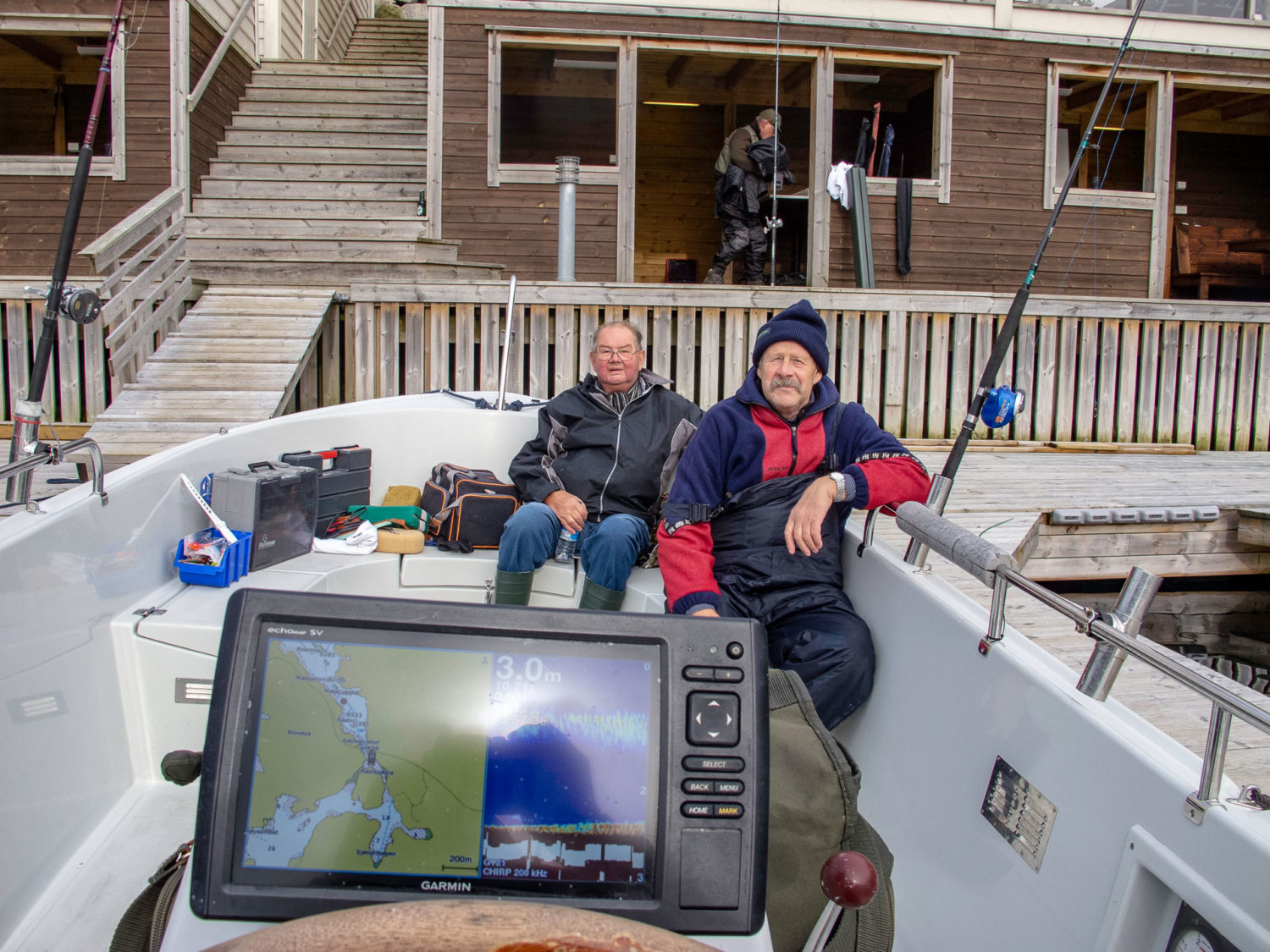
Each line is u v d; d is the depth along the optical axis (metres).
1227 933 1.07
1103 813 1.31
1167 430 6.32
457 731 0.99
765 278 9.34
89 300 1.96
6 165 7.27
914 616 1.93
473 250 7.49
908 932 1.72
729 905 0.97
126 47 7.13
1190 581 4.86
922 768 1.80
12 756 1.60
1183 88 8.46
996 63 7.97
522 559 2.61
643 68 8.80
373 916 0.76
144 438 4.04
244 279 5.91
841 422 2.34
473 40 7.36
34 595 1.69
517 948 0.75
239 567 2.42
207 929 0.93
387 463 3.31
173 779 1.20
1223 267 10.72
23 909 1.61
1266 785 2.08
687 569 2.15
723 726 0.99
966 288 8.09
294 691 0.98
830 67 7.75
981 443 6.13
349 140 7.95
